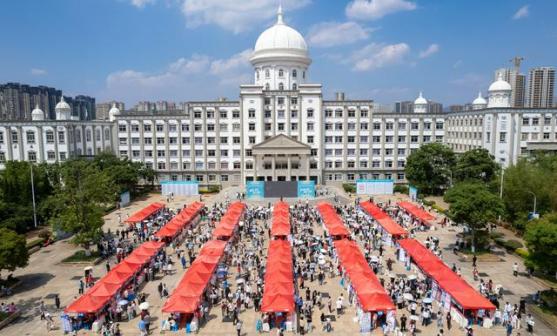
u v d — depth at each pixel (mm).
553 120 114125
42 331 44781
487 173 106125
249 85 133000
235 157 138500
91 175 70688
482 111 119000
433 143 121250
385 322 44812
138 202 116562
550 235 46406
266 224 85562
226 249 66125
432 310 48438
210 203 112562
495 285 56000
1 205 77312
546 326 45188
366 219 88375
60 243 78812
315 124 135500
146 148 139250
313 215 94188
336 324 45500
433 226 86688
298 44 145500
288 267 52938
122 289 51188
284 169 131500
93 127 136375
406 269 61281
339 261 58562
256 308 48906
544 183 76188
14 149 127938
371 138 139000
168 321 44344
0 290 54906
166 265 62062
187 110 144500
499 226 86125
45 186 93312
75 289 56125
